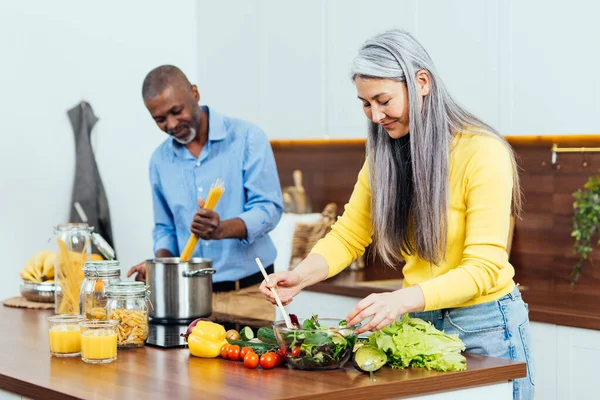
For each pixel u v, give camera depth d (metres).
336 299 3.82
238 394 1.70
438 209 2.09
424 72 2.07
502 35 3.34
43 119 4.20
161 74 3.07
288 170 4.71
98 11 4.38
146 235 4.60
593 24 3.05
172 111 3.06
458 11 3.48
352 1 3.88
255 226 3.04
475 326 2.14
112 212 4.45
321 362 1.92
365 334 2.44
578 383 3.01
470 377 1.90
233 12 4.48
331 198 4.50
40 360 2.12
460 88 3.51
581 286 3.52
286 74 4.21
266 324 2.58
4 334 2.51
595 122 3.07
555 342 3.07
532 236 3.68
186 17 4.71
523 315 2.21
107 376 1.91
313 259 2.30
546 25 3.20
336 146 4.45
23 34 4.13
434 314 2.19
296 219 4.23
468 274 1.99
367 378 1.84
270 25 4.27
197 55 4.75
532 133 3.27
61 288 2.82
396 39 2.07
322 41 4.02
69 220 4.26
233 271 3.18
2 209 4.07
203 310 2.64
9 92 4.09
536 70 3.24
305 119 4.12
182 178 3.24
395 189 2.19
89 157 4.28
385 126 2.12
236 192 3.21
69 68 4.28
